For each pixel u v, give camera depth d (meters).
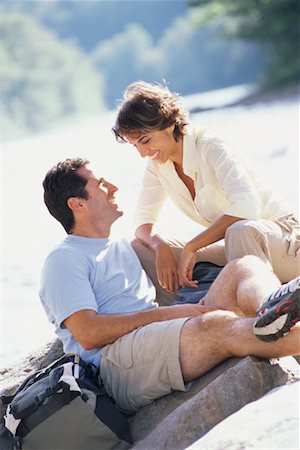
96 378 5.00
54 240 12.58
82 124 58.41
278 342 4.46
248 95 47.16
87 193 5.31
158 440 4.51
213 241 5.41
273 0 49.09
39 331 7.65
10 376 5.57
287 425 4.00
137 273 5.38
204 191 5.64
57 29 184.62
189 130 5.62
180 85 150.50
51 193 5.32
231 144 5.67
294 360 4.72
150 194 6.08
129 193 14.38
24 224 14.55
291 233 5.45
